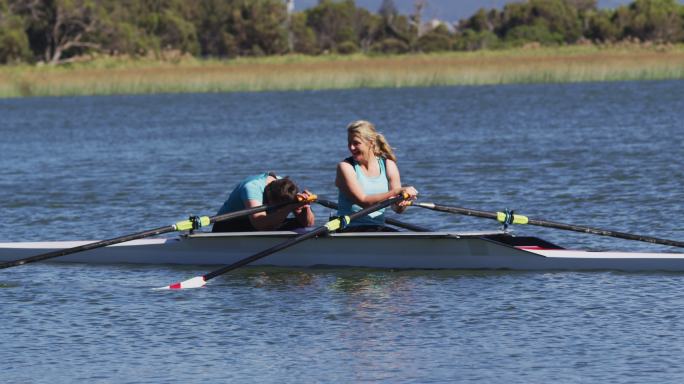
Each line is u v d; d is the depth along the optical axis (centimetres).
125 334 3002
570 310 3170
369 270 3838
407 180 6362
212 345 2880
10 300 3450
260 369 2661
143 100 18688
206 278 3538
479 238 3772
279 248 3612
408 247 3838
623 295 3347
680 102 13188
